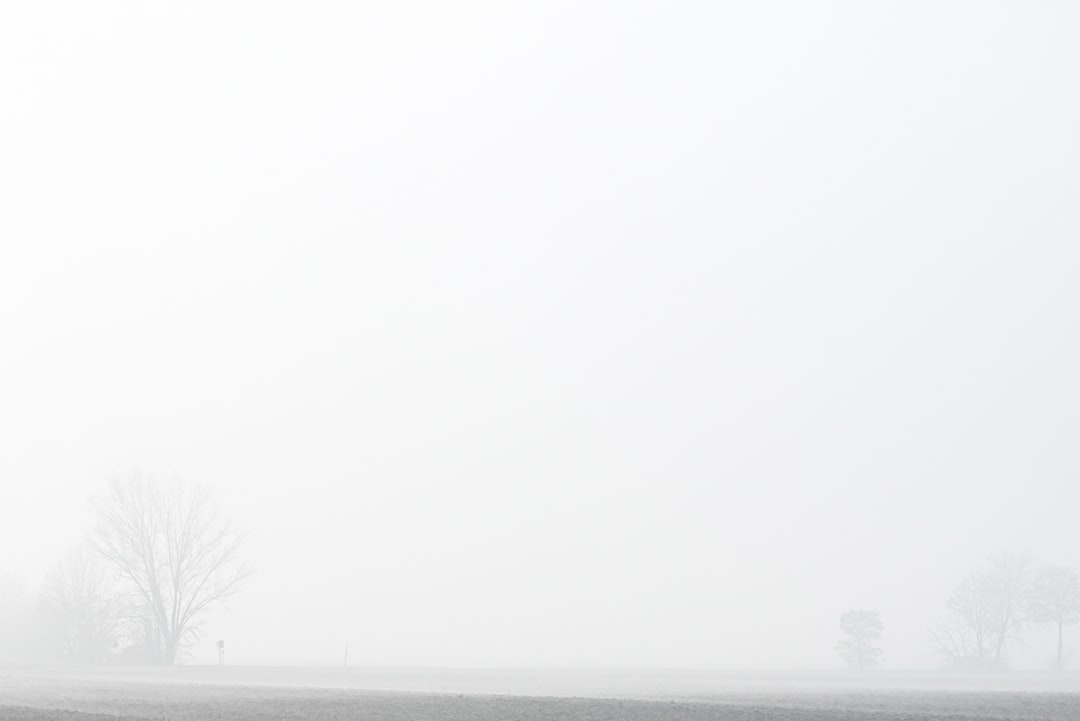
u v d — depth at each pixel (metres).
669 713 30.34
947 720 28.33
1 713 29.25
